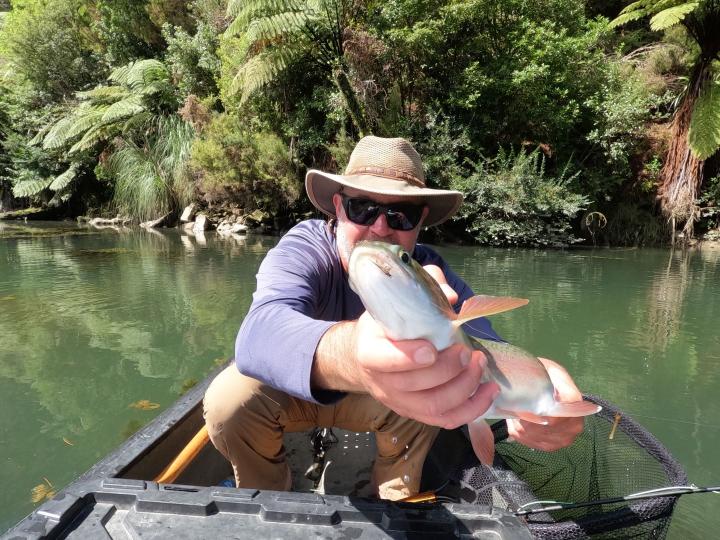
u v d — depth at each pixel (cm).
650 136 1251
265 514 117
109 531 111
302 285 153
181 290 664
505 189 1105
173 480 169
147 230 1423
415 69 1214
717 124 1112
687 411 328
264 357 112
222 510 119
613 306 596
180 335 487
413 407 85
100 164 1608
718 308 587
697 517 214
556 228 1153
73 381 383
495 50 1207
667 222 1220
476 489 170
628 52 1529
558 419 133
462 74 1153
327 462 226
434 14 1145
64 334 490
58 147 1709
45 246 1076
